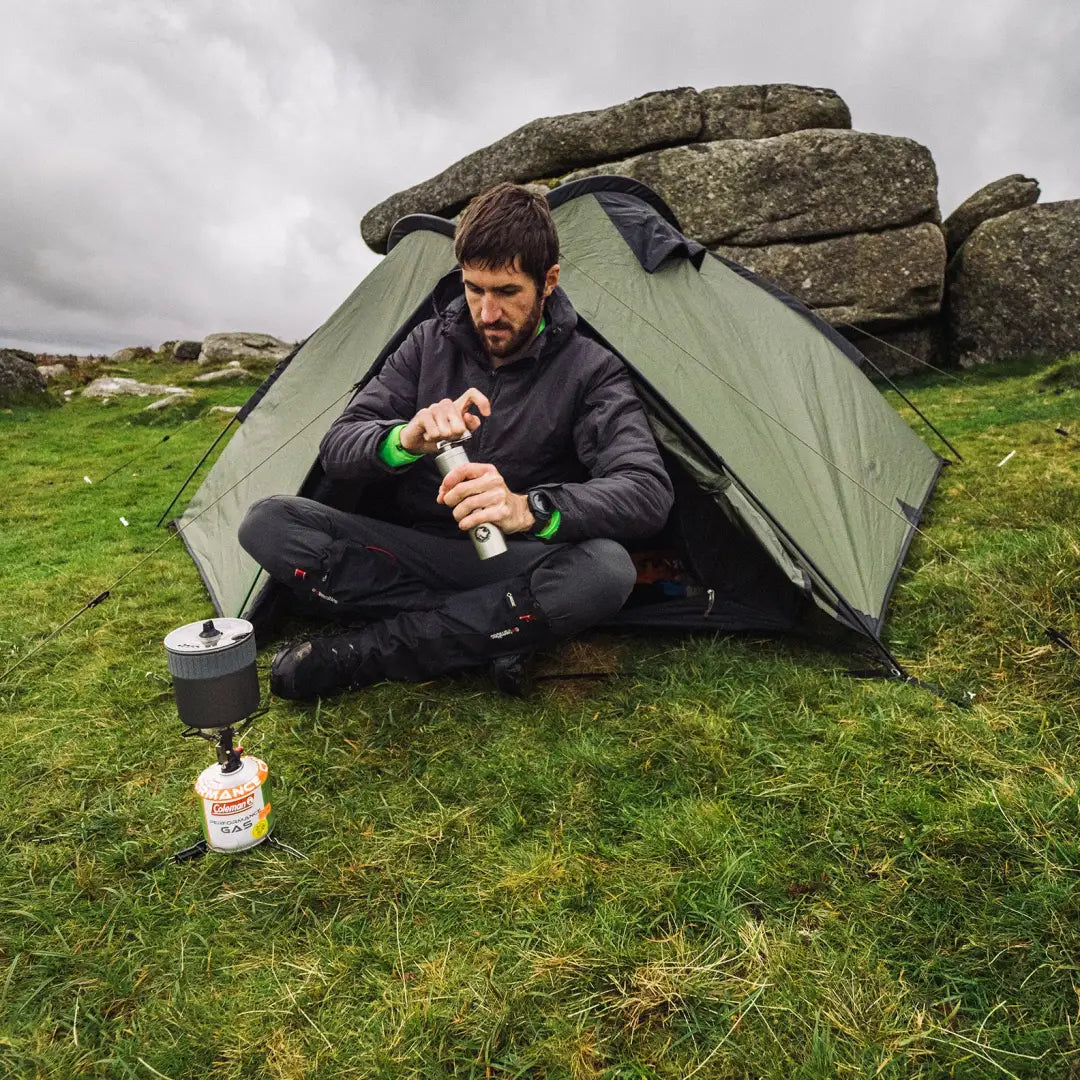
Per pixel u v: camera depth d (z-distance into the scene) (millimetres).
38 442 9438
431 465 2609
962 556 3408
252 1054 1424
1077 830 1795
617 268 3326
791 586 2838
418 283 3461
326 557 2480
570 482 2541
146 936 1694
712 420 2908
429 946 1634
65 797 2180
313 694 2549
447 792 2125
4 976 1615
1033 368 8438
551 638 2430
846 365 4582
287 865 1879
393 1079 1362
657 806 2023
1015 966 1502
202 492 4617
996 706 2352
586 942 1603
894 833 1850
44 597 3881
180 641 1833
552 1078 1363
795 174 8781
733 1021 1431
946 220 9742
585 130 9289
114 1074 1408
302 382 3912
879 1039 1385
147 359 19734
